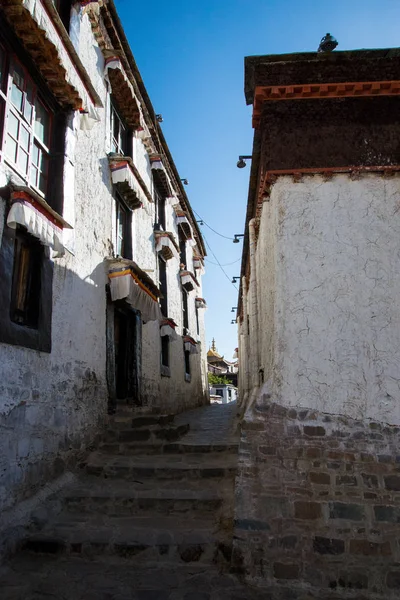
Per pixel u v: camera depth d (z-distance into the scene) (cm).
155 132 1180
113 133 894
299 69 462
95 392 663
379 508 382
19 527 422
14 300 470
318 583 360
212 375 4150
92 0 698
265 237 551
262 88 462
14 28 465
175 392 1318
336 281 441
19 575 379
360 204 458
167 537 421
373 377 418
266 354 545
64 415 554
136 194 884
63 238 570
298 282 444
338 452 403
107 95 832
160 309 1149
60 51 541
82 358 626
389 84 459
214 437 715
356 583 357
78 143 662
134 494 493
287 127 475
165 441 652
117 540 419
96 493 497
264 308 578
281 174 467
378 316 432
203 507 477
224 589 359
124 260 747
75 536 425
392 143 465
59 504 481
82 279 646
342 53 464
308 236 454
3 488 413
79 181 659
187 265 1714
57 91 563
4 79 465
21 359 459
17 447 442
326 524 379
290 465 404
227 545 403
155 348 1066
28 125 517
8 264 438
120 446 632
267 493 395
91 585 365
